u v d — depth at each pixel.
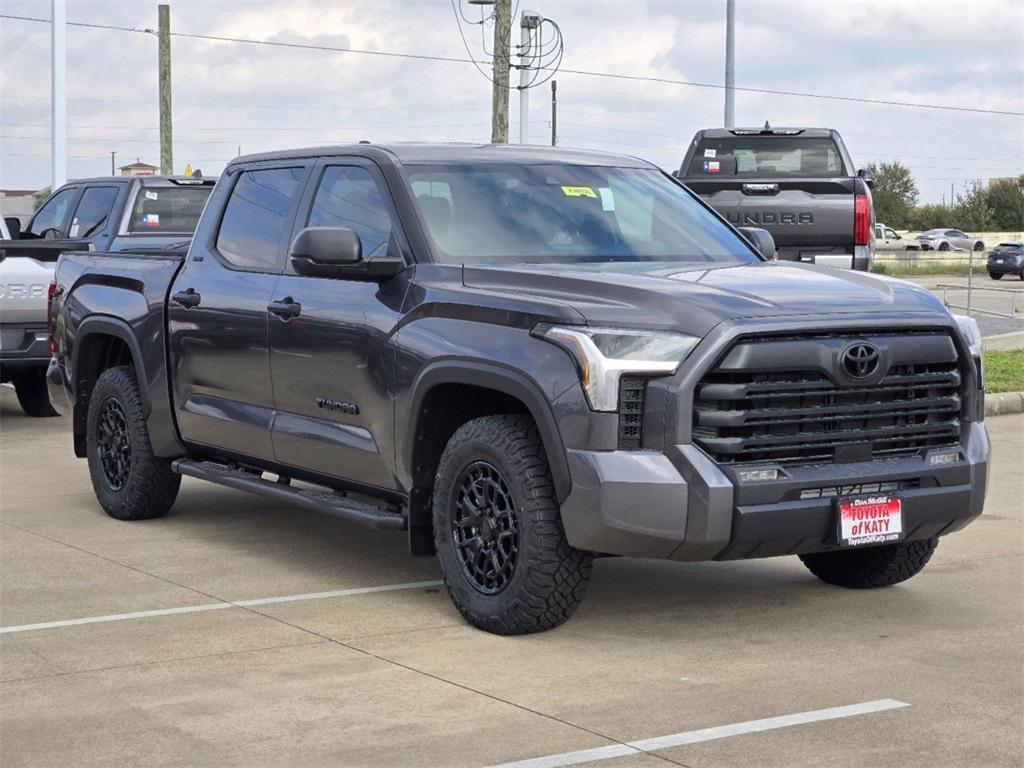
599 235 6.96
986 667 5.61
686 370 5.60
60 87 23.39
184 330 8.02
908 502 5.99
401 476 6.57
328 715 5.04
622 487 5.59
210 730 4.89
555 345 5.76
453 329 6.23
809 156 15.04
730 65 31.98
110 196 15.64
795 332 5.71
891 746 4.68
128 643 6.00
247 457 7.71
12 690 5.35
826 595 6.85
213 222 8.11
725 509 5.60
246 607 6.62
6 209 86.62
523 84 30.66
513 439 5.96
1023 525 8.55
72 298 9.08
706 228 7.37
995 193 109.88
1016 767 4.49
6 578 7.20
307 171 7.53
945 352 6.11
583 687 5.36
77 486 10.06
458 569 6.23
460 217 6.81
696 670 5.58
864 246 13.65
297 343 7.13
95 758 4.62
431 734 4.83
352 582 7.13
